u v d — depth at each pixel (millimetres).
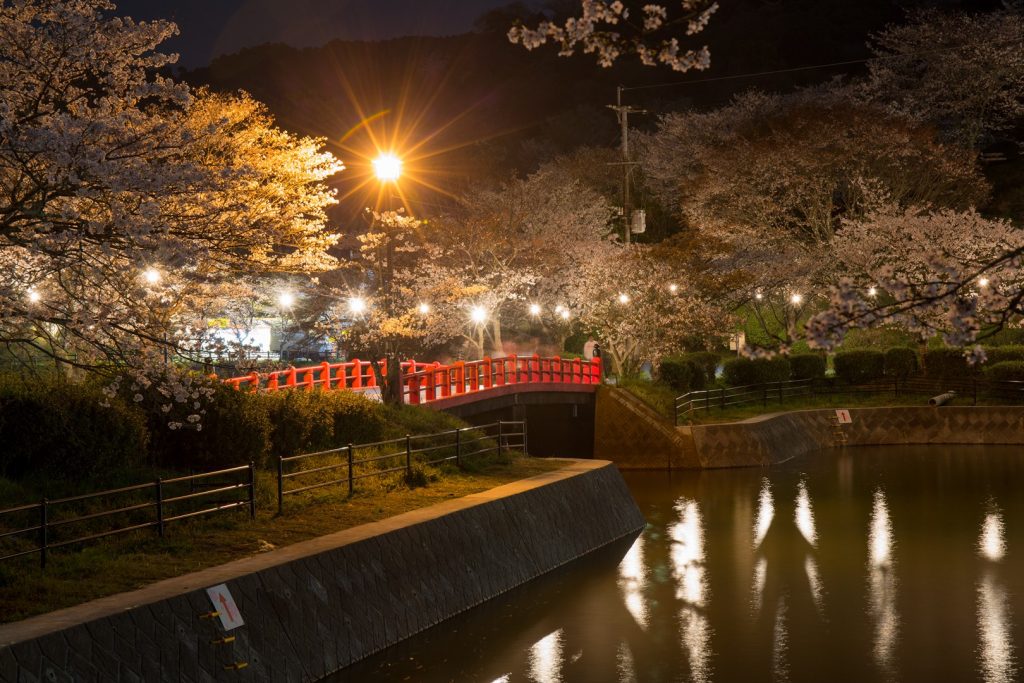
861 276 49719
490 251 46719
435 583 16922
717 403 43469
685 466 37500
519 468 25172
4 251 14812
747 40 91250
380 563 15672
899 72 69125
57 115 12430
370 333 27031
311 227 20766
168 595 11852
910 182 54094
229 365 13594
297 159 22656
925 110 64875
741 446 37844
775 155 52156
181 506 16578
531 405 39625
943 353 46906
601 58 8359
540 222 52344
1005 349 46969
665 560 22312
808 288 50812
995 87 63562
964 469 35625
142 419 17844
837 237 50312
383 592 15523
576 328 55531
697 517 27656
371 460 20531
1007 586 19828
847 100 60656
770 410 43656
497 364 34875
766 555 22797
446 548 17531
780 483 33438
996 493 30516
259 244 14781
